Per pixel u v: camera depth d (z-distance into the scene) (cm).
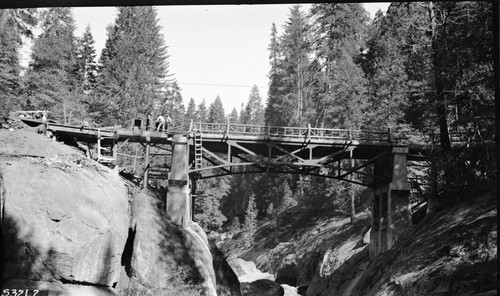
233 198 8075
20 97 4097
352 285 3044
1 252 1822
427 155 3052
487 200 2230
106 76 5266
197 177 3152
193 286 2391
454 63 2455
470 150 2509
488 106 2273
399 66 4034
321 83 5169
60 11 5269
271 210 6862
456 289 1727
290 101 6200
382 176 3198
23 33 3366
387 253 2738
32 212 1894
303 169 3156
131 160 5044
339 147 3119
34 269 1841
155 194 2847
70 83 5600
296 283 4478
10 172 1952
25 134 2289
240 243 6806
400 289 2073
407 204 3011
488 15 2145
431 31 2778
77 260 1931
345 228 4259
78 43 6028
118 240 2197
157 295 2302
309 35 5372
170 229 2589
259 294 3612
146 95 5384
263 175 7588
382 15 5675
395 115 3969
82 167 2281
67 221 1959
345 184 4344
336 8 5100
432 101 2670
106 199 2183
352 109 4172
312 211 5541
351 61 4719
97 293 1989
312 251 4400
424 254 2162
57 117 4356
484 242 1856
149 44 5784
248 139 3008
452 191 2558
